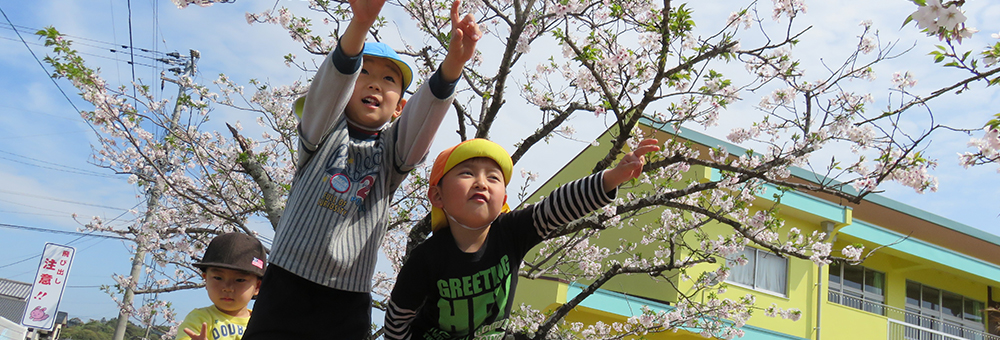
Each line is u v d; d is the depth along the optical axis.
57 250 9.08
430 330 2.41
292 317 2.02
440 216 2.35
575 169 13.01
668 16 4.84
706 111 5.72
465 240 2.29
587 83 5.75
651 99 5.04
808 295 11.58
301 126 2.08
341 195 2.04
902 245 12.68
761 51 5.14
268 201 5.11
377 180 2.16
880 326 12.25
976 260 13.56
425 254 2.28
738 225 5.77
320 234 1.99
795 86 5.64
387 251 7.99
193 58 14.76
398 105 2.43
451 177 2.24
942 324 14.07
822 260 5.89
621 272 6.18
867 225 12.41
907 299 13.92
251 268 3.02
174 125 6.69
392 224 7.11
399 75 2.31
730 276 11.06
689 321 7.23
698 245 10.45
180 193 6.09
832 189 5.29
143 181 7.50
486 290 2.29
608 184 2.25
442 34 5.91
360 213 2.09
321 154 2.08
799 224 11.77
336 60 1.93
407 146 2.18
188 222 7.42
